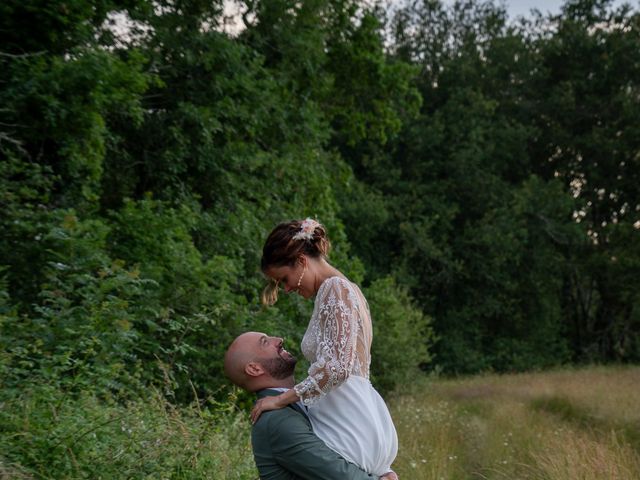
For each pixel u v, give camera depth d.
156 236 9.20
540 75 32.19
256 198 13.01
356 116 16.80
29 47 9.29
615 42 31.12
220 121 13.02
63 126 9.05
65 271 7.19
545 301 30.97
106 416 4.71
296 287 3.27
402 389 15.98
